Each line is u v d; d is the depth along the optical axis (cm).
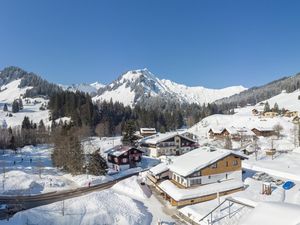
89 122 14862
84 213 4069
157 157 8881
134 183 5744
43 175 6384
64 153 6869
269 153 8356
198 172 4956
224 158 5175
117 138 13200
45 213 4003
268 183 4925
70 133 7588
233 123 16425
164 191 4994
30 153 10019
